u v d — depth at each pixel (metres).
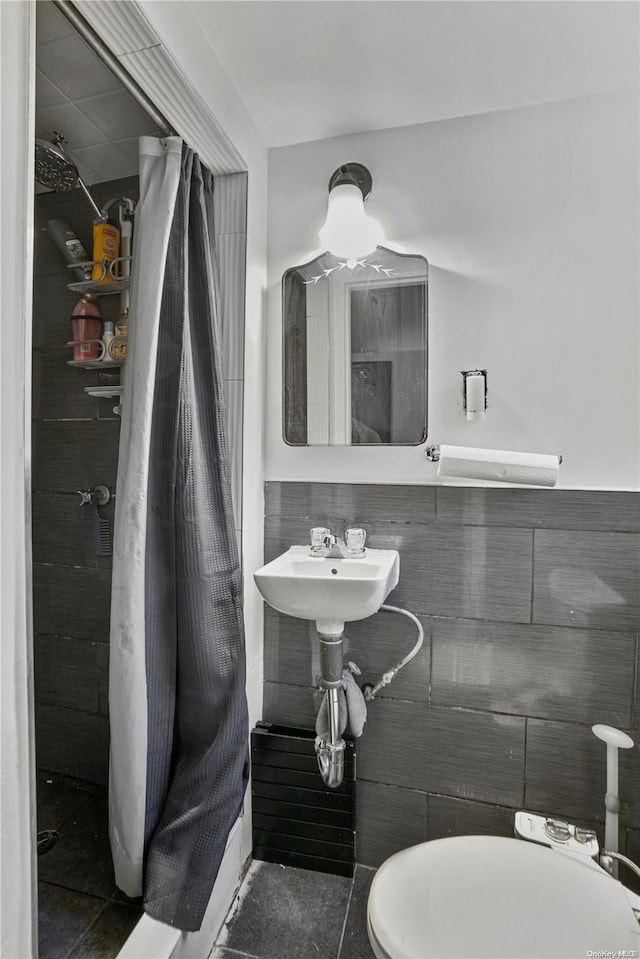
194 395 1.26
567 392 1.40
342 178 1.45
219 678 1.26
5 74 0.68
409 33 1.18
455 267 1.48
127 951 1.05
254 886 1.48
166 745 1.23
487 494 1.45
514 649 1.44
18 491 0.70
